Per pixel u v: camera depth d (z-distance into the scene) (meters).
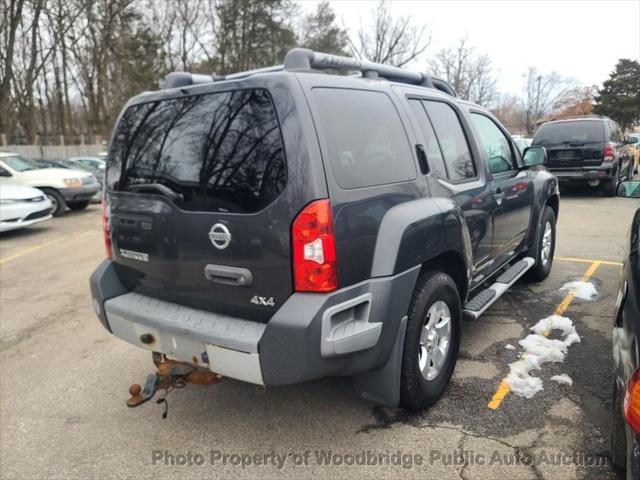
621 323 2.23
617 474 2.40
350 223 2.37
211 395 3.34
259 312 2.42
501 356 3.64
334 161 2.34
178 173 2.62
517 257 4.93
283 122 2.27
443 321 3.07
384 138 2.74
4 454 2.83
